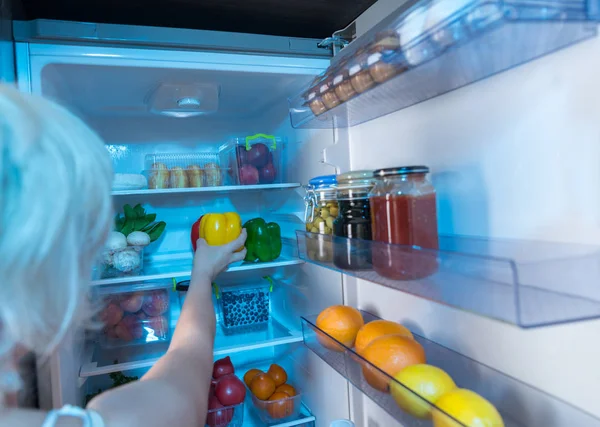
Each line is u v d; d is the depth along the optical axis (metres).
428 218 0.80
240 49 1.21
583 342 0.65
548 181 0.68
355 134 1.25
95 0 1.20
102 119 1.70
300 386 1.69
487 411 0.69
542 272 0.53
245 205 1.93
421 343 0.99
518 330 0.76
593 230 0.61
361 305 1.28
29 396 1.06
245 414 1.66
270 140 1.55
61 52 1.09
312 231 1.10
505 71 0.75
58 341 0.49
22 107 0.44
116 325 1.43
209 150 1.86
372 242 0.81
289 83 1.39
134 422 0.56
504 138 0.76
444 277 0.64
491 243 0.76
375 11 1.13
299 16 1.35
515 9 0.54
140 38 1.12
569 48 0.64
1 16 0.96
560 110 0.66
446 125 0.90
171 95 1.40
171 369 0.73
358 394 1.28
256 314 1.72
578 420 0.64
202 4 1.24
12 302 0.41
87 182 0.46
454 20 0.62
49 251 0.43
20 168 0.41
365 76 0.87
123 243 1.39
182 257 1.77
